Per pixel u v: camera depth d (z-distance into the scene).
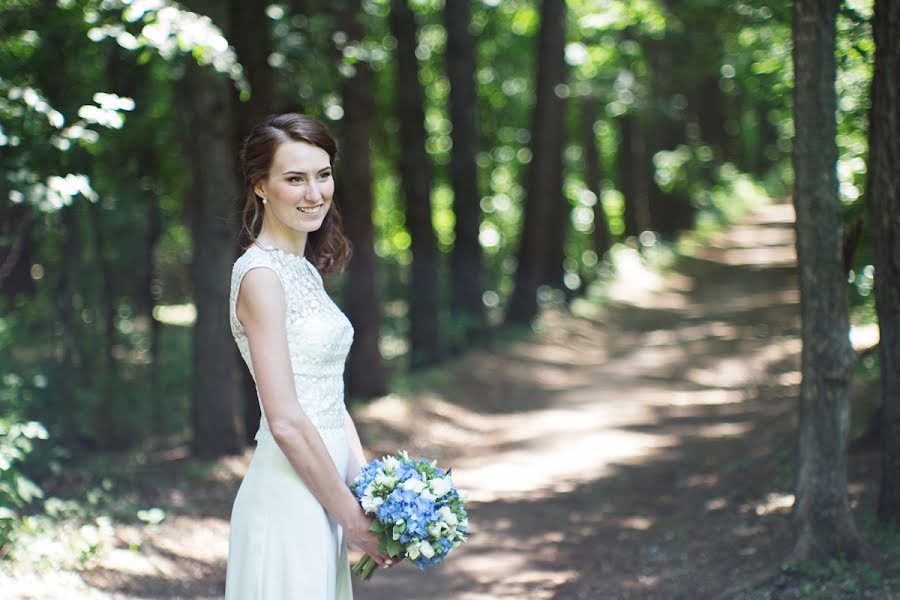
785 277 23.70
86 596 5.59
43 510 7.07
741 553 6.32
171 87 11.27
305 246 3.32
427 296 16.05
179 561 6.75
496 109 26.72
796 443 5.77
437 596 6.63
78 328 10.85
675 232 31.08
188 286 17.78
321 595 2.98
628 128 28.77
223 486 8.85
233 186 9.96
